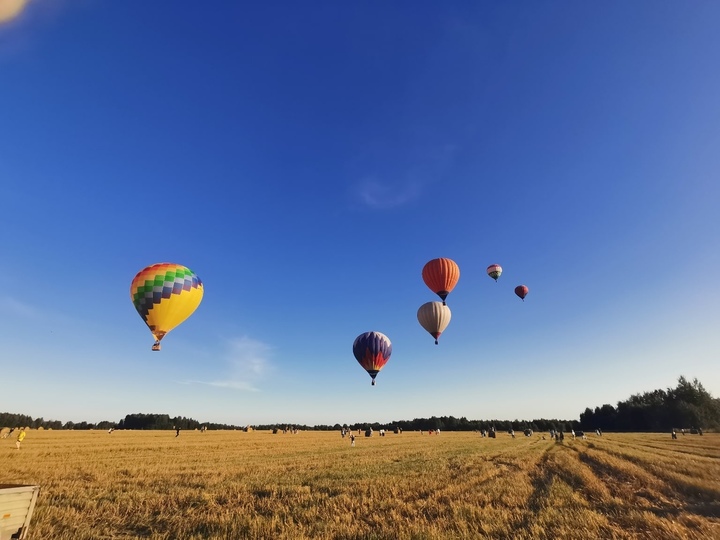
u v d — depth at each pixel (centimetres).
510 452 3120
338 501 1255
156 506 1245
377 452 3180
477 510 1087
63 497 1353
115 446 3653
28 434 5859
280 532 952
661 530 932
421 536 880
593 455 2700
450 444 4366
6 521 754
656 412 10656
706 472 1773
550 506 1159
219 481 1681
